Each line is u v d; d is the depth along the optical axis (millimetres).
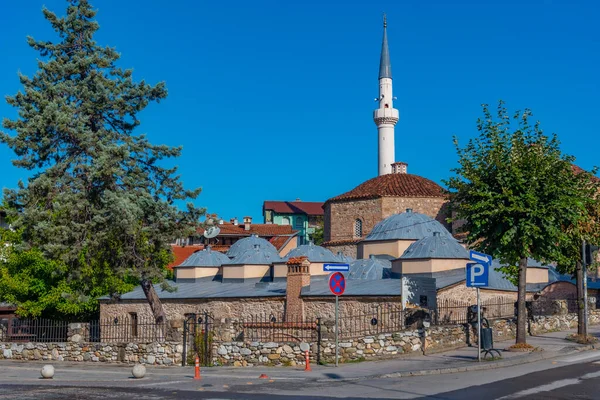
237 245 50406
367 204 56125
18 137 30750
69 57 33250
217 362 24766
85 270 31953
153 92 33438
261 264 45281
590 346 24188
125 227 30016
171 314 43125
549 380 16703
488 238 24484
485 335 22203
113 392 16734
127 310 44906
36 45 32719
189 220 32938
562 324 31078
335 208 58344
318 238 95875
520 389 15289
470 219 24609
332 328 26781
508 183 23531
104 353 27375
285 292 38375
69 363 27531
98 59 32719
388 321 27438
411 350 23391
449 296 33219
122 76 33594
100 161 30250
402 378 18297
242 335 29156
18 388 18156
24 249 31078
